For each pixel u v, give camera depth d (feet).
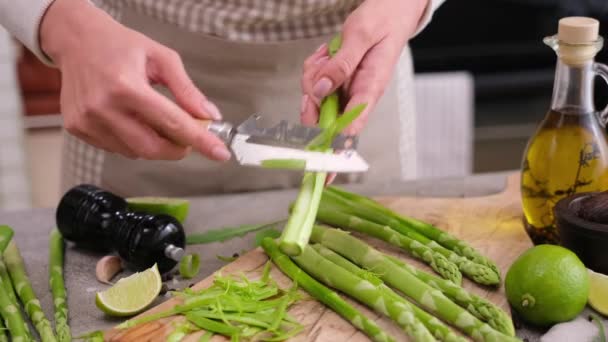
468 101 6.38
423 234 3.43
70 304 3.26
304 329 3.05
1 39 6.19
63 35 3.28
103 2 4.10
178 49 3.98
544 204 3.41
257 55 3.96
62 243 3.55
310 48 3.98
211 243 3.59
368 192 3.98
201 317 3.05
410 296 3.13
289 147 3.18
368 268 3.27
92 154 4.14
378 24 3.35
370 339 3.01
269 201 3.93
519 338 3.06
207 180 4.14
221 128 3.18
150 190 4.15
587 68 3.30
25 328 3.07
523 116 6.57
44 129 7.28
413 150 4.50
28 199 6.53
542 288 3.01
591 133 3.34
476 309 3.05
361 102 3.28
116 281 3.39
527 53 6.26
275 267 3.34
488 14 6.20
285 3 3.84
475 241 3.46
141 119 3.18
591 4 5.96
